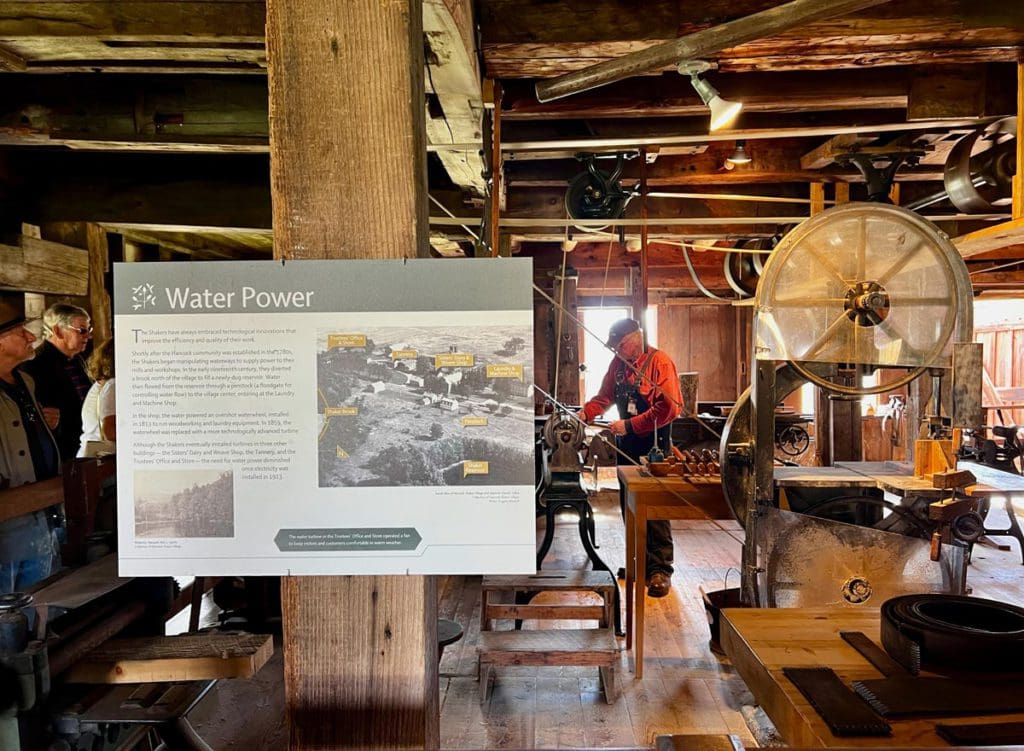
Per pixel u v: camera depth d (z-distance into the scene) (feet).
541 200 13.32
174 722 4.53
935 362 6.98
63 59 7.00
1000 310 27.99
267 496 2.60
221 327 2.59
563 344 20.16
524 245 20.33
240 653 4.07
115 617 4.48
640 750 2.67
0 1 6.37
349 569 2.61
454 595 12.12
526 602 10.97
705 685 8.65
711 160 12.15
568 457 10.68
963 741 3.09
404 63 2.59
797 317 7.24
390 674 2.68
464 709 8.13
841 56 7.30
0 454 7.70
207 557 2.61
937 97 8.45
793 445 19.42
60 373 9.77
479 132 8.54
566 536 15.83
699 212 13.52
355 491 2.61
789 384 7.49
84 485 5.26
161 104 8.63
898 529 7.63
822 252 7.16
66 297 11.49
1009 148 8.61
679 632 10.29
